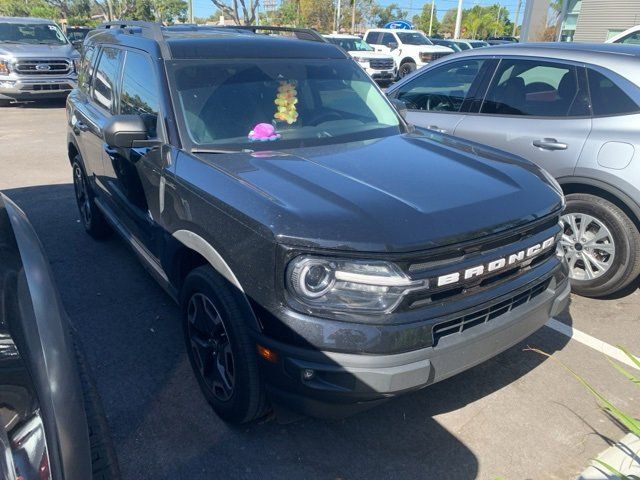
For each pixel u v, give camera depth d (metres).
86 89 5.36
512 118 4.68
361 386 2.36
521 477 2.71
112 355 3.70
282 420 2.74
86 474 1.87
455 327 2.54
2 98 13.59
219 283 2.76
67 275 4.85
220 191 2.75
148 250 3.88
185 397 3.28
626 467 2.71
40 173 8.11
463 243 2.47
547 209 2.89
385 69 20.11
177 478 2.72
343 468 2.77
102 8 37.91
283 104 3.63
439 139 3.75
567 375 3.49
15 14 44.56
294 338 2.39
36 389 1.74
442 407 3.19
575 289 4.46
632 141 3.98
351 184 2.75
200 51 3.74
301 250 2.34
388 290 2.35
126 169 3.93
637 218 4.02
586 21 20.94
